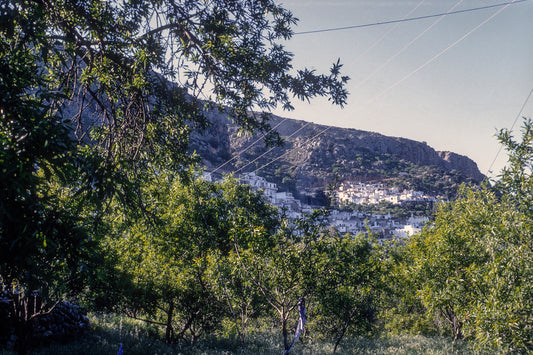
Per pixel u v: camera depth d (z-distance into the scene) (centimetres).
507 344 769
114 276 1271
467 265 1280
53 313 1363
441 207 1919
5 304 1220
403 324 2066
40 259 468
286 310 1113
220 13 812
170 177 873
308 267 1034
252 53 776
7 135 414
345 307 1468
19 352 1086
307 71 812
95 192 506
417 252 1883
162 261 1384
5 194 408
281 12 873
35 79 489
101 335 1518
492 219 934
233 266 1101
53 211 461
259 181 16738
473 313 895
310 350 1523
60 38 657
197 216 1402
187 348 1401
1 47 474
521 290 771
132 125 749
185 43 773
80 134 702
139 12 804
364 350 1638
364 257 1420
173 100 800
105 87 722
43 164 462
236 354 1403
